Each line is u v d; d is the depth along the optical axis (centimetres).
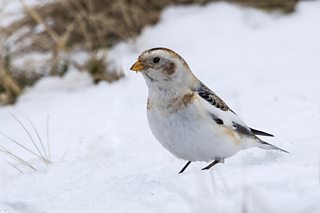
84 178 1044
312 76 1535
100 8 1800
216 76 1587
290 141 1127
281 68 1592
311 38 1723
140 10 1831
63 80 1662
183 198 821
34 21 1767
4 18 1794
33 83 1662
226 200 776
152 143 1227
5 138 1332
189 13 1888
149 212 790
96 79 1634
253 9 1869
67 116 1436
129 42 1762
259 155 1034
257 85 1521
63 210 863
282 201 759
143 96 1523
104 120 1392
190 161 1041
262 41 1731
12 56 1723
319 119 1263
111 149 1206
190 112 963
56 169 1084
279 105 1385
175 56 974
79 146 1252
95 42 1759
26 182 1042
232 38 1758
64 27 1784
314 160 928
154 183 934
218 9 1891
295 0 1878
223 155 995
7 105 1559
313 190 777
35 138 1320
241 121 1018
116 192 944
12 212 906
